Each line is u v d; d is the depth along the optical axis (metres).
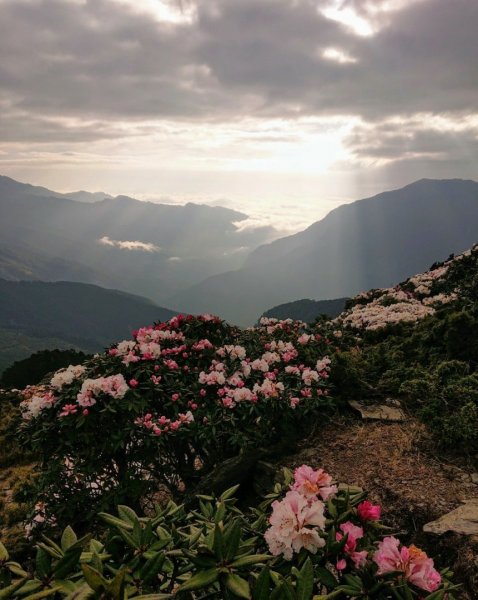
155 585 2.41
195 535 2.56
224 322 7.40
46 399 5.23
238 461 5.39
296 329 8.88
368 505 2.55
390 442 5.45
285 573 2.31
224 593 2.08
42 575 2.09
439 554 3.76
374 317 10.23
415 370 6.80
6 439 10.61
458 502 4.25
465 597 3.33
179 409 5.79
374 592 2.11
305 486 2.50
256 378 6.35
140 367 5.80
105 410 4.96
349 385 6.69
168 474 5.94
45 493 5.39
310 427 6.09
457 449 5.08
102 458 5.35
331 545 2.29
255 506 5.25
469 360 6.61
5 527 6.96
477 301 8.42
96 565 2.21
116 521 2.52
